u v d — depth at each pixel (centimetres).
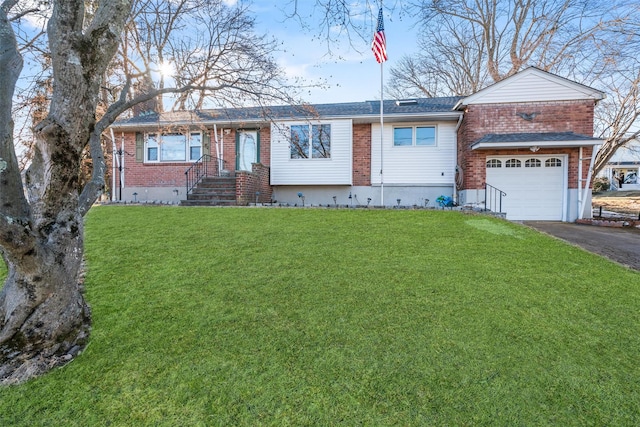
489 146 1041
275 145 1304
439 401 225
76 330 298
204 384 242
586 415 213
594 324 320
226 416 214
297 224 696
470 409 218
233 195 1093
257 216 777
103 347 286
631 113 1235
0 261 484
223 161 1353
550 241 592
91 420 214
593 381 243
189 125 1144
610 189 2914
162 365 262
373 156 1289
